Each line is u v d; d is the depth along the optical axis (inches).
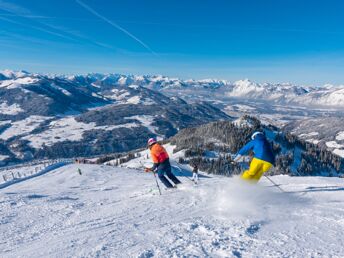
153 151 474.9
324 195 369.4
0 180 1932.8
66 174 1596.9
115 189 689.0
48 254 220.8
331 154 6003.9
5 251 263.0
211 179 668.1
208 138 5792.3
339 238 213.5
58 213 408.2
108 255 197.9
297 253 186.5
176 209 339.0
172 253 191.6
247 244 203.5
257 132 383.6
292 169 4859.7
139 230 257.3
